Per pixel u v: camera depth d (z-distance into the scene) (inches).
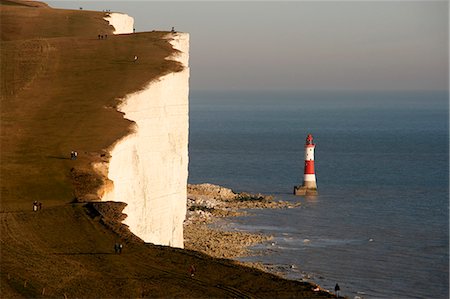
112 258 6097.4
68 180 7780.5
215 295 5442.9
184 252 6254.9
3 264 5954.7
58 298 5413.4
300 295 5457.7
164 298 5413.4
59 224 6781.5
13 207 7214.6
